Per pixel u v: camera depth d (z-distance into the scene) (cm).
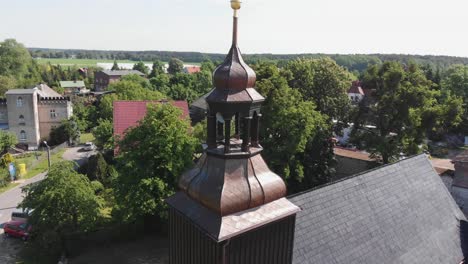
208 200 856
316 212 1383
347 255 1375
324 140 4044
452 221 1839
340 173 4566
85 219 2661
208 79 10688
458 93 7944
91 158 4400
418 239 1622
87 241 2891
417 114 4138
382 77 4416
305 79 4891
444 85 8312
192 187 909
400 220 1619
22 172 4781
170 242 1066
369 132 4450
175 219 1010
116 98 7388
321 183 4047
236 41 878
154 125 2908
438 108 4181
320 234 1350
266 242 916
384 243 1502
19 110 6444
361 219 1495
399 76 4231
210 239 857
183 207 944
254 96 885
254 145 943
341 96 5069
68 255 2722
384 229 1540
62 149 6378
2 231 3198
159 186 2755
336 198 1470
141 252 2803
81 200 2647
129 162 2803
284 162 3628
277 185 924
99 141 4972
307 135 3616
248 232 869
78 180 2719
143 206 2742
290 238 972
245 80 867
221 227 818
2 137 5791
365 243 1448
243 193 860
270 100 3638
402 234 1583
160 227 3134
